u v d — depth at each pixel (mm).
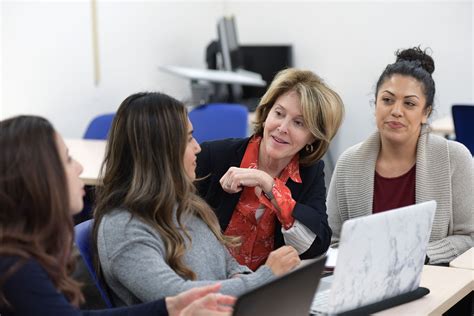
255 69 5961
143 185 1732
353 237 1646
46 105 4645
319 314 1748
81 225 1840
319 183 2328
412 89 2424
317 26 6070
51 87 4676
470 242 2443
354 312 1756
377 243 1710
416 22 5660
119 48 5234
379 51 5848
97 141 4113
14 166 1368
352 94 6008
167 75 5770
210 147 2352
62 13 4703
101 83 5102
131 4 5293
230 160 2322
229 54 5320
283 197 2158
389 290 1837
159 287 1663
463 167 2488
